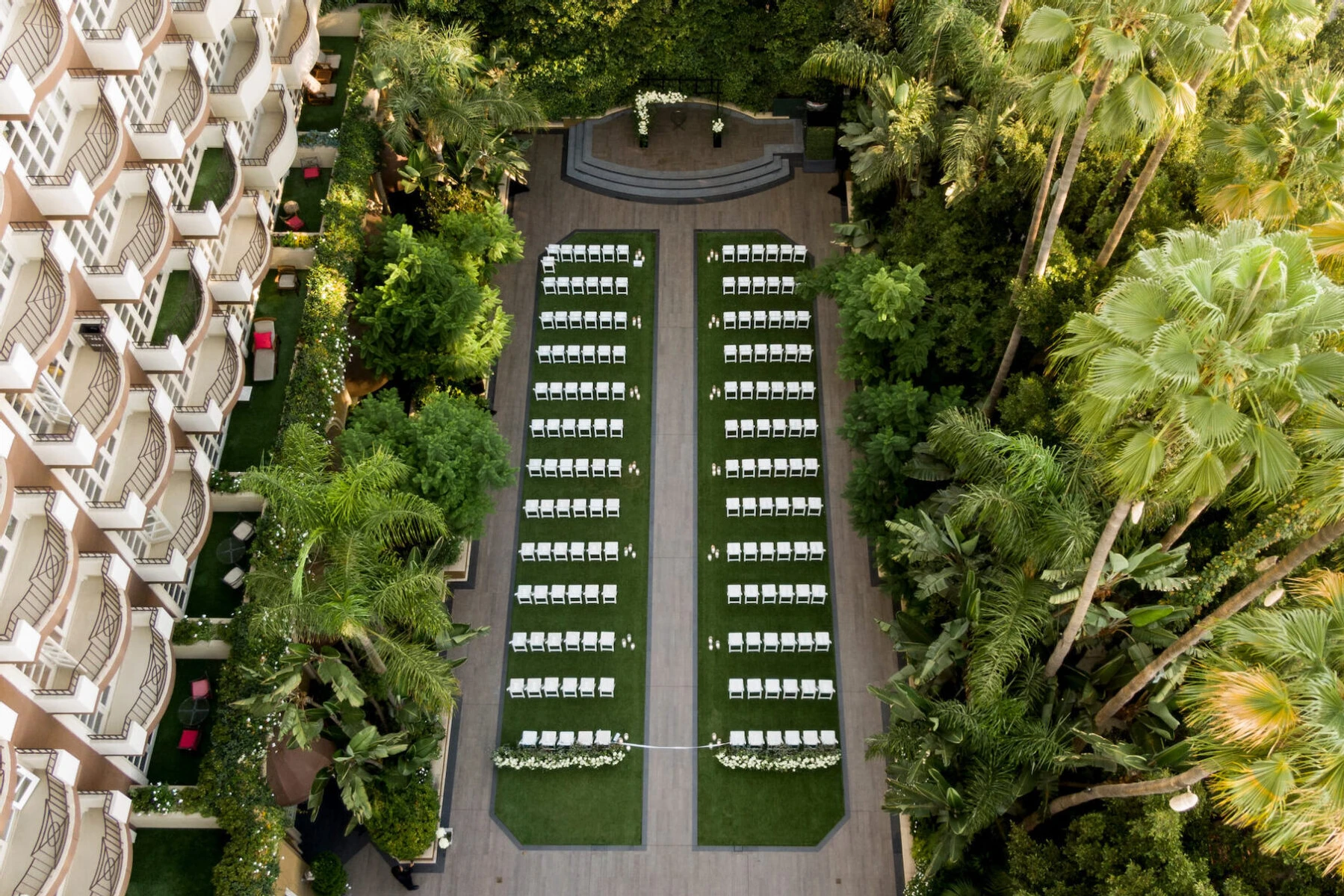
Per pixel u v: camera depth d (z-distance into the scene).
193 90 33.97
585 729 37.03
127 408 32.03
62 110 29.27
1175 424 21.98
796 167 51.06
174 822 29.62
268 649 31.59
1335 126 29.41
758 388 44.19
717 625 39.19
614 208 50.06
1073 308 34.00
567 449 43.28
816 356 45.78
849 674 38.03
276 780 31.44
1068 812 31.00
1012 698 28.42
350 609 27.36
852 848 34.75
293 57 41.50
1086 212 39.12
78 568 28.89
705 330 46.53
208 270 35.34
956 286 38.97
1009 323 36.44
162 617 31.22
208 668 32.56
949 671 33.56
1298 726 20.48
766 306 47.19
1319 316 20.72
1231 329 20.92
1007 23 41.97
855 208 46.62
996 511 27.61
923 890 31.36
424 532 32.19
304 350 37.41
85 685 26.77
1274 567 24.06
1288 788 20.52
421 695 29.19
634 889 34.25
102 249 30.84
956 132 38.44
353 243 40.22
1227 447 21.89
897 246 41.25
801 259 48.28
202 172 36.09
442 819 35.31
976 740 28.28
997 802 27.72
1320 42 42.50
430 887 34.28
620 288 47.44
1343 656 21.44
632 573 40.28
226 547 34.62
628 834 35.16
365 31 45.44
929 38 40.50
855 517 38.38
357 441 35.38
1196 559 30.83
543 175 51.00
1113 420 22.36
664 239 49.16
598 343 46.06
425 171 43.16
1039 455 26.94
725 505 41.81
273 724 30.69
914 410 37.22
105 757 28.94
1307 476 21.95
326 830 34.59
